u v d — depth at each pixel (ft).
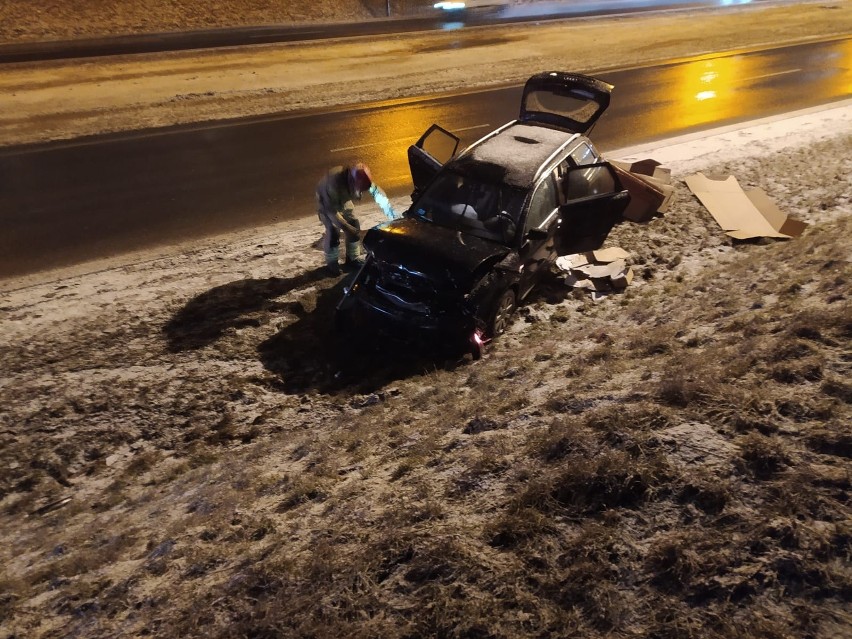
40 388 24.14
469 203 27.76
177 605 13.07
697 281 28.50
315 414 23.26
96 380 24.64
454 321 24.98
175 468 20.80
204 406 23.67
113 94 61.93
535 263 28.22
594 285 30.40
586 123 34.12
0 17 86.38
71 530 18.31
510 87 67.72
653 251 33.60
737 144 50.75
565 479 13.08
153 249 34.42
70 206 38.88
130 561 15.64
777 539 10.68
